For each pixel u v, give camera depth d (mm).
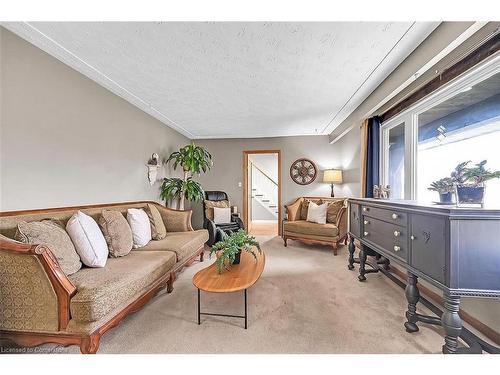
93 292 1398
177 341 1586
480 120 1767
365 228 2439
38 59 1978
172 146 4730
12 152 1793
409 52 2107
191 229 3572
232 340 1594
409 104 2479
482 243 1212
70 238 1840
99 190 2707
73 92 2338
